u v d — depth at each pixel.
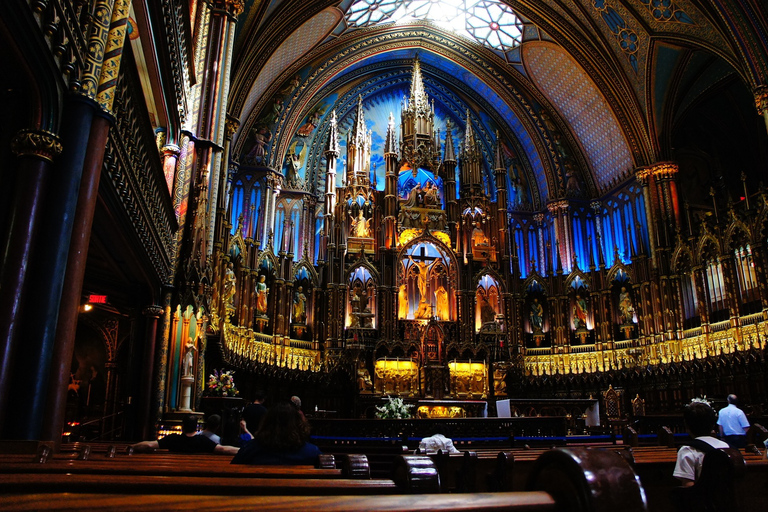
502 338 28.86
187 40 13.21
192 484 2.42
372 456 12.41
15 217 5.77
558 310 30.05
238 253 24.19
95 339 20.89
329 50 30.28
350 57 31.11
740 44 21.89
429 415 24.19
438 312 29.39
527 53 31.42
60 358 5.99
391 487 2.44
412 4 30.31
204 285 15.41
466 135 33.25
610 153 30.98
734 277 23.02
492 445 13.38
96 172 6.62
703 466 3.94
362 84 33.69
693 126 31.67
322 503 1.57
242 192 27.78
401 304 29.14
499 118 34.88
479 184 32.09
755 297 22.00
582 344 29.20
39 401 5.62
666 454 7.55
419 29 32.22
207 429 8.20
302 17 25.39
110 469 3.45
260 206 27.94
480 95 34.88
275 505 1.53
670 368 25.19
